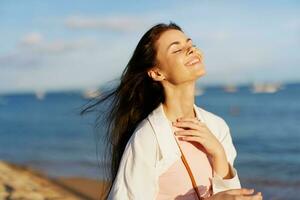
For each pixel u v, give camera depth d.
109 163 3.18
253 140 28.89
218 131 2.94
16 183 12.73
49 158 24.02
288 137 29.38
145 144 2.68
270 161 20.67
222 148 2.78
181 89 2.82
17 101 162.62
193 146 2.79
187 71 2.75
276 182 15.69
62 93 190.12
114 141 3.07
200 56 2.82
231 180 2.74
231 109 57.75
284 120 40.84
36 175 17.27
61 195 11.91
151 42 2.84
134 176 2.64
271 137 29.78
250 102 72.00
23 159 24.19
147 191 2.65
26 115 72.62
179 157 2.73
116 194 2.64
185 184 2.72
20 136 38.94
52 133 39.84
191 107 2.89
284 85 135.62
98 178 16.06
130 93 2.99
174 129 2.80
